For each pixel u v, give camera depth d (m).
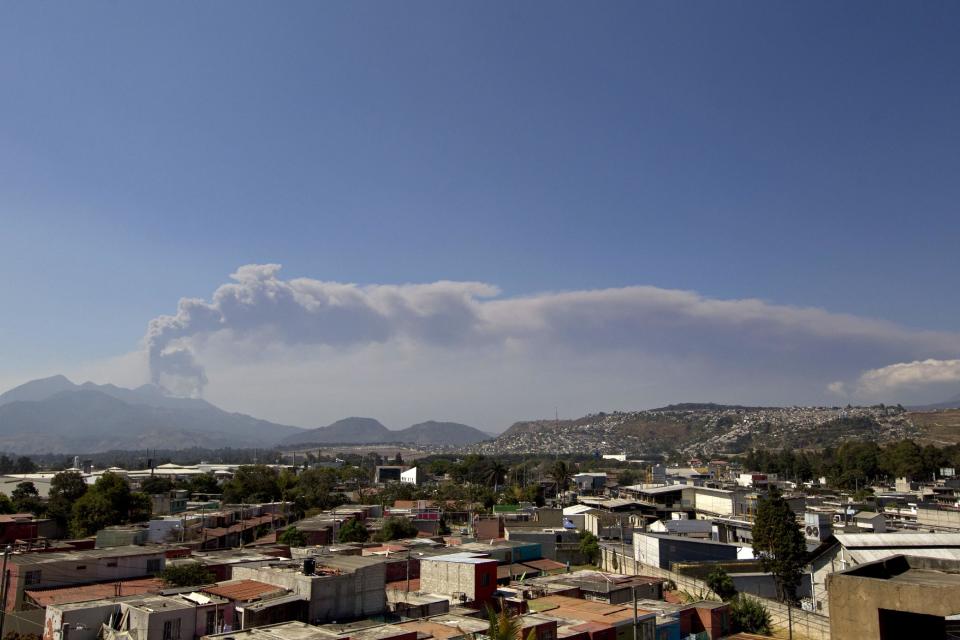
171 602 41.84
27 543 68.88
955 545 57.47
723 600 61.00
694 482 155.75
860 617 17.20
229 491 133.38
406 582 59.44
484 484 186.38
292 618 43.34
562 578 63.16
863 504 114.31
